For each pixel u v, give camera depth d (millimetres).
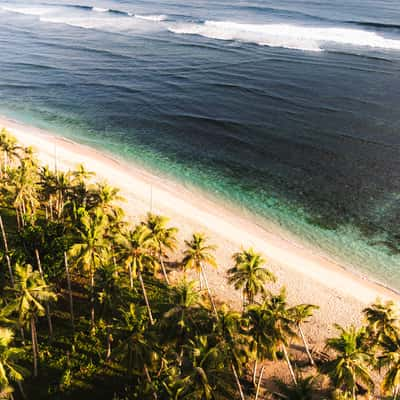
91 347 43438
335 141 90188
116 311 46656
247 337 35406
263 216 68312
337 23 181875
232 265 56219
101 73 136500
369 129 94375
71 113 108438
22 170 56750
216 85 123000
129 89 122875
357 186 75688
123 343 35188
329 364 34188
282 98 112438
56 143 91625
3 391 33406
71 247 44062
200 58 147125
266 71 132125
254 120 100938
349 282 54438
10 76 134250
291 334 36594
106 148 90312
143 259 45969
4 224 61594
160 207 68812
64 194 56875
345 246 61688
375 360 36062
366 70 129875
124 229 55969
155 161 85062
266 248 60406
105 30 188375
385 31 169500
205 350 33188
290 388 36562
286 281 53938
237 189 75625
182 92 119188
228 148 89812
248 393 39875
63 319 46719
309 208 70312
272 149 88562
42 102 115375
